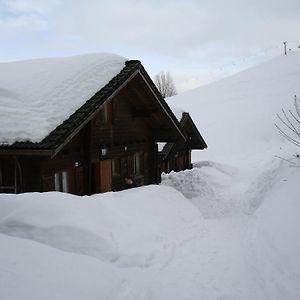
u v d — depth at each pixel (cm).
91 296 466
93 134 1241
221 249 730
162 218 857
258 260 661
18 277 459
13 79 1154
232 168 2520
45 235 621
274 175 1287
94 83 1153
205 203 1163
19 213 659
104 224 684
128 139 1462
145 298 504
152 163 1642
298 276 555
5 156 1021
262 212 988
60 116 983
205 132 4325
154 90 1359
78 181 1182
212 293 536
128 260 610
